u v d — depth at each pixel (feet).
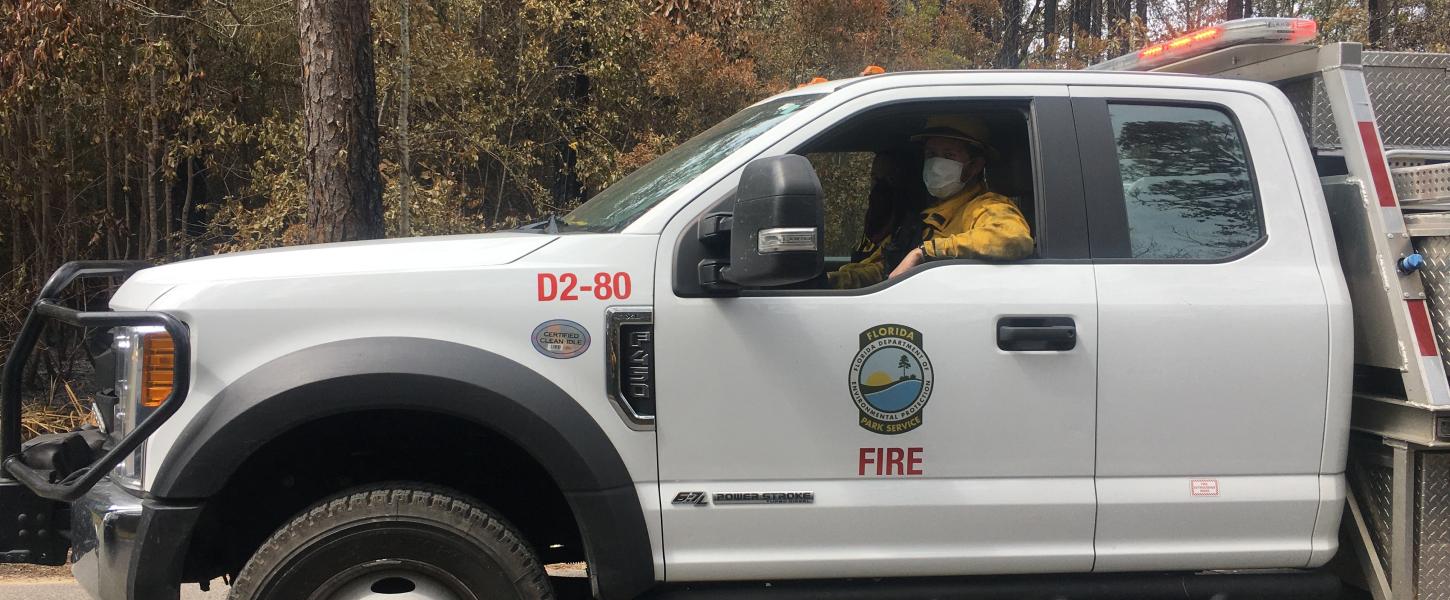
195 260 9.49
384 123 32.50
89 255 31.32
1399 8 52.31
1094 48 53.78
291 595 8.55
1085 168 9.87
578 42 44.11
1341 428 9.82
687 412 8.95
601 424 8.84
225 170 36.40
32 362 26.04
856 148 12.13
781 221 7.77
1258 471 9.71
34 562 9.70
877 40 41.29
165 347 8.70
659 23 40.34
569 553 11.47
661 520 8.97
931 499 9.23
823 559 9.20
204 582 9.78
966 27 47.16
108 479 9.20
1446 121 11.89
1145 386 9.50
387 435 9.76
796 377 9.07
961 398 9.26
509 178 45.39
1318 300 9.80
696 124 42.45
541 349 8.79
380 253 9.15
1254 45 11.24
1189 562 9.70
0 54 24.76
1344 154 10.62
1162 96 10.19
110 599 8.60
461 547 8.75
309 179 19.52
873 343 9.14
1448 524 10.09
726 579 9.23
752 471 9.07
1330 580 9.98
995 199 10.06
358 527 8.62
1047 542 9.46
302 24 19.33
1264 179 10.14
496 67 42.34
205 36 32.40
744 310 9.02
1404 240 10.12
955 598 9.55
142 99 29.17
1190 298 9.62
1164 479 9.58
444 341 8.65
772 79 41.29
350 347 8.52
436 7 35.91
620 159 42.68
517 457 10.15
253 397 8.34
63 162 28.94
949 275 9.41
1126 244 9.79
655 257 9.05
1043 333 9.30
